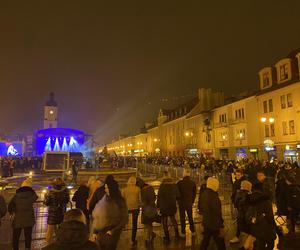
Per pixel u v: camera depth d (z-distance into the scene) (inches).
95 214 208.8
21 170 1662.2
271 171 749.9
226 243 335.0
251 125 1596.9
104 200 212.7
